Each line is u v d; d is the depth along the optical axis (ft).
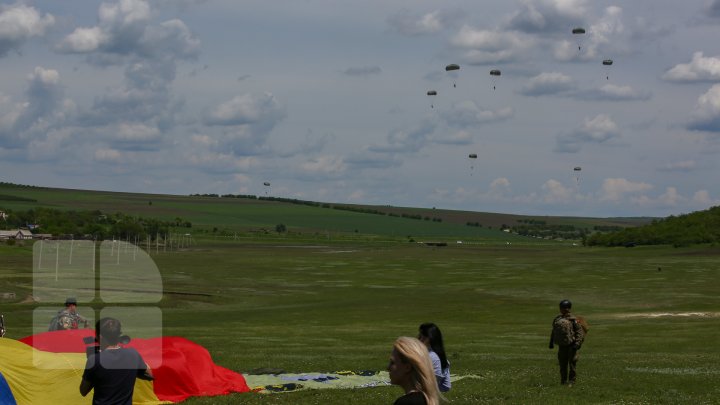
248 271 385.09
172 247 629.10
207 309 211.82
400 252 642.63
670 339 122.93
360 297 258.16
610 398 55.72
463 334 139.74
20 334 101.65
